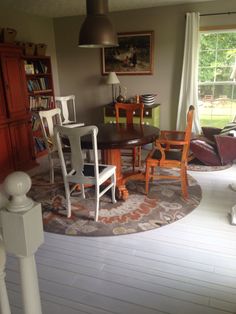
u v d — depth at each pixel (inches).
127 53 204.4
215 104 198.2
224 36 183.0
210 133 168.2
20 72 155.1
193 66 186.4
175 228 97.7
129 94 213.3
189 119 109.6
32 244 29.0
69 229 98.8
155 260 81.7
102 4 131.3
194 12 179.9
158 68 200.2
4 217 27.5
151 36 194.7
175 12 185.5
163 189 130.0
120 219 104.3
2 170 147.7
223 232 94.7
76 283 73.6
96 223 102.0
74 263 81.5
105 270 78.3
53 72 224.1
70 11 192.5
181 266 78.9
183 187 121.0
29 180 27.3
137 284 72.7
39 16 202.7
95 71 217.8
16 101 152.6
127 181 140.2
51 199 122.2
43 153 190.1
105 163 121.7
